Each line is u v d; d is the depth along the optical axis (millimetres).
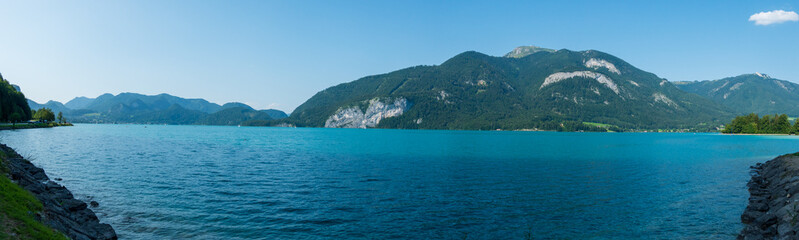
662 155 82625
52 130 162750
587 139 184250
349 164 58531
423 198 32500
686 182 42812
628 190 37312
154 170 47469
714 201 32500
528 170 52406
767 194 35250
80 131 181375
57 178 38719
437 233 23000
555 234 23109
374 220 25500
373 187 37562
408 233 22906
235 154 75312
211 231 22594
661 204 31109
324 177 43969
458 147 106438
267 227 23594
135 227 23000
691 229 24266
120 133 182875
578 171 51875
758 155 83375
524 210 28656
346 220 25391
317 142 131375
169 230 22578
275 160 63875
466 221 25562
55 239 16109
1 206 16469
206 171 47719
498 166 57125
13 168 29406
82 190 33219
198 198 31188
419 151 89375
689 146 121812
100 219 24375
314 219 25516
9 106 158250
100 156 63438
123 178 40469
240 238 21469
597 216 27188
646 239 22297
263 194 33375
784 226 21688
